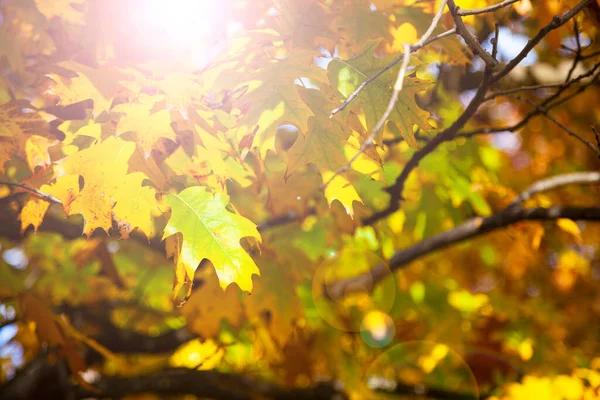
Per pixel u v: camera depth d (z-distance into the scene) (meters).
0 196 3.06
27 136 2.13
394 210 3.23
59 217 3.39
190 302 3.38
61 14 2.46
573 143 4.83
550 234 4.69
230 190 2.74
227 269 1.77
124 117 1.90
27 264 4.72
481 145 4.54
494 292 5.69
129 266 4.91
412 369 5.47
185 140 2.10
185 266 1.76
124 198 1.88
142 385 4.71
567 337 5.70
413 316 5.64
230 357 5.30
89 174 1.89
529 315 5.25
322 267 4.32
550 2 2.70
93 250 3.99
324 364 5.06
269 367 4.77
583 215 3.47
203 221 1.85
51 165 2.12
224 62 2.14
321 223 3.80
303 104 1.97
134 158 1.95
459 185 4.05
